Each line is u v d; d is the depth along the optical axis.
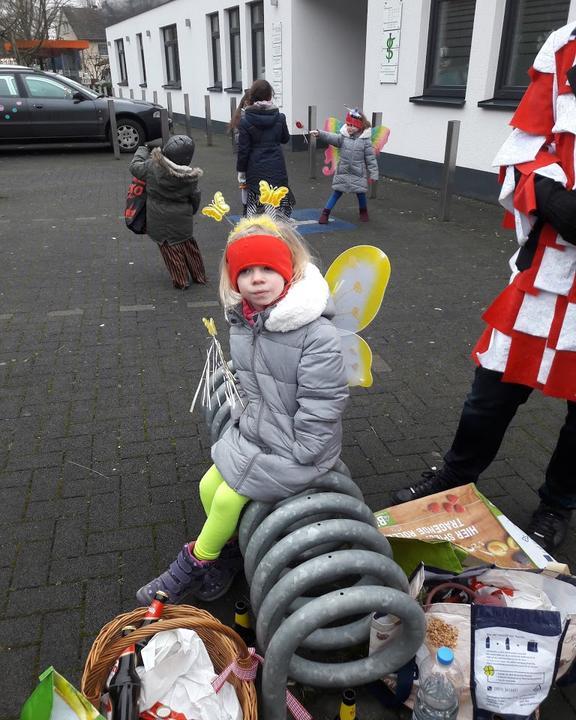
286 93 14.27
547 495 2.63
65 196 9.73
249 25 15.62
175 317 4.98
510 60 8.38
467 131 9.05
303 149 14.55
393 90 10.49
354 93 14.62
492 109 8.52
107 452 3.22
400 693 1.92
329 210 7.83
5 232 7.66
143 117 14.22
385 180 10.95
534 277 2.14
